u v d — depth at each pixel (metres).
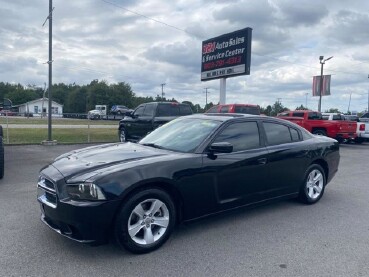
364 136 18.08
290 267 3.53
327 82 30.34
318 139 6.10
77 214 3.48
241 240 4.21
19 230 4.35
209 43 21.52
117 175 3.65
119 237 3.64
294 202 5.99
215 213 4.50
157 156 4.19
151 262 3.58
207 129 4.76
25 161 9.89
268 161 5.02
